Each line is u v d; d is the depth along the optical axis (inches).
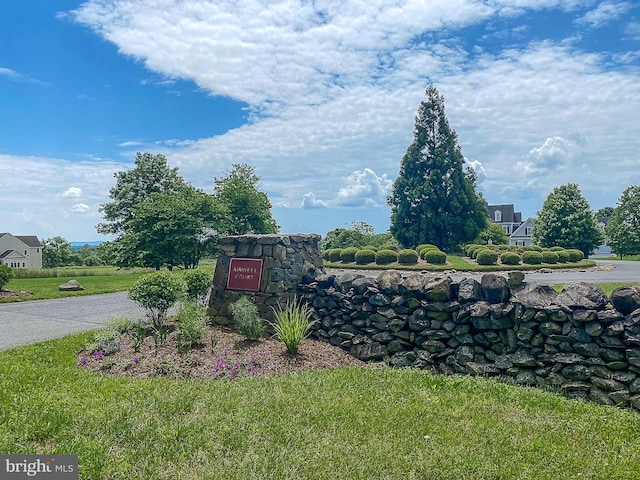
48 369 224.2
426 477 128.0
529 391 204.1
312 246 350.6
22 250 2460.6
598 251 2652.6
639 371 196.7
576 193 1716.3
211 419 159.6
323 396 188.5
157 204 1100.5
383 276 287.0
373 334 275.0
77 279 821.2
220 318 324.2
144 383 200.5
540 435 157.5
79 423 153.5
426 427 161.2
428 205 1584.6
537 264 1040.2
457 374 232.8
